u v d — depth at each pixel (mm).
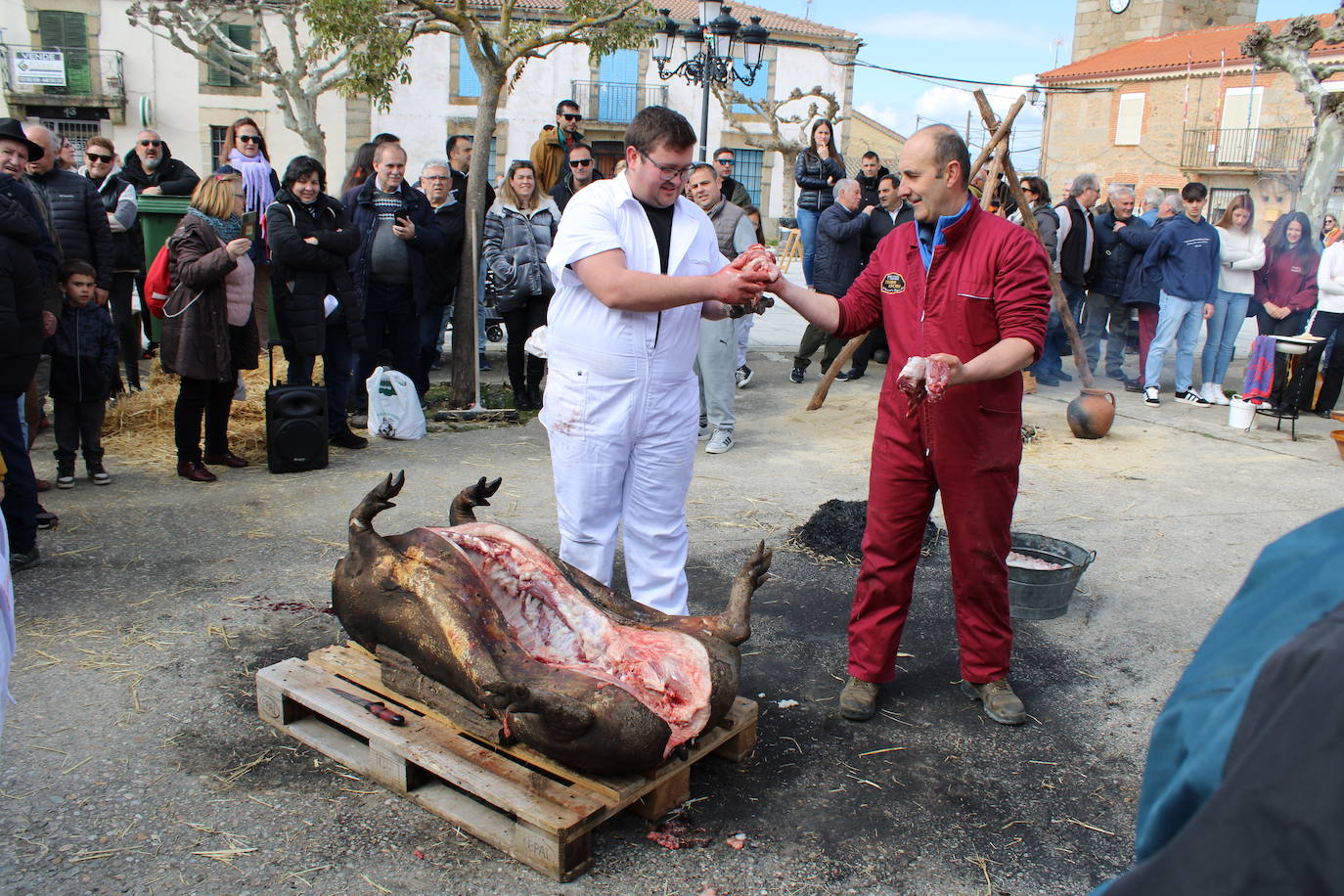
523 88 35219
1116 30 41469
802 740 3682
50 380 6031
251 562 5141
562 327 3775
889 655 3861
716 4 14250
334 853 2920
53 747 3410
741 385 10203
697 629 3287
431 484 6602
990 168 8164
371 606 3256
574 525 3926
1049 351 10859
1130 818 3266
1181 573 5457
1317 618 846
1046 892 2887
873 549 3803
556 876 2814
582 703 2818
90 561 5051
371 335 8219
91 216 6914
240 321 6492
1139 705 4027
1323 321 9445
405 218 7816
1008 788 3412
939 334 3566
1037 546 5137
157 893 2729
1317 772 698
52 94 31875
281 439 6652
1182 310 9625
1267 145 32406
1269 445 8320
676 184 3676
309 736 3486
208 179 6316
